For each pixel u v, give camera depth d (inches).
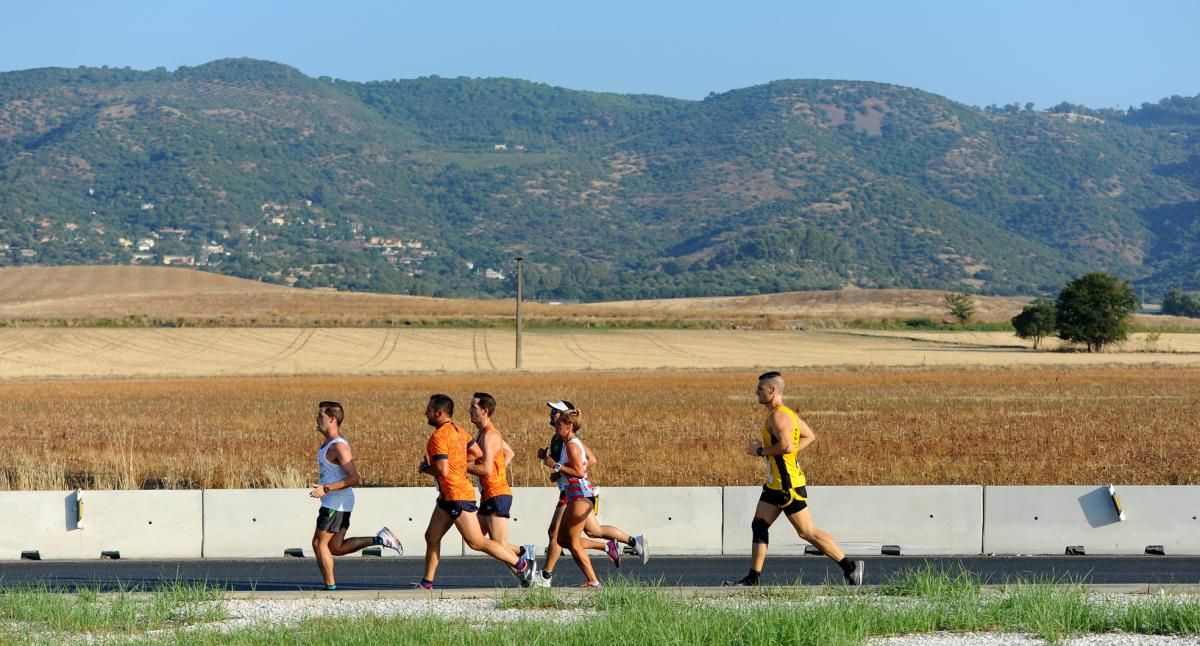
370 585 642.8
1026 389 2662.4
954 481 1115.9
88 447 1489.9
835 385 2827.3
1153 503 761.0
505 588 611.8
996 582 641.6
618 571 685.3
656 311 5861.2
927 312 6850.4
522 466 1198.9
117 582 659.4
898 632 490.9
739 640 458.9
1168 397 2396.7
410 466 1244.5
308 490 762.8
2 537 753.0
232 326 4864.7
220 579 665.6
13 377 3348.9
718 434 1585.9
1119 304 4675.2
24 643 470.3
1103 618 501.0
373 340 4630.9
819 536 594.6
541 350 4490.7
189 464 1275.8
